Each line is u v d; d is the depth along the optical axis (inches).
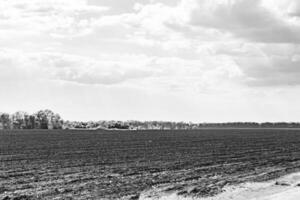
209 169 1104.8
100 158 1419.8
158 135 3924.7
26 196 699.4
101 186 802.8
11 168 1122.7
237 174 1004.6
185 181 876.6
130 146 2113.7
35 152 1689.2
